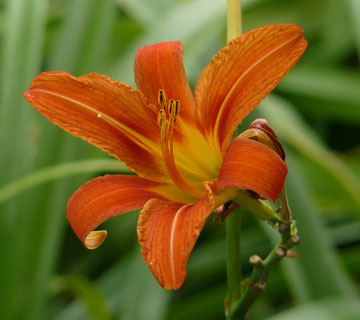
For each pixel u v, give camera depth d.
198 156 0.62
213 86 0.59
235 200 0.58
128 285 0.79
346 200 0.79
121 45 0.88
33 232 0.72
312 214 0.72
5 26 0.77
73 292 0.88
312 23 1.01
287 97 0.88
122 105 0.61
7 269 0.71
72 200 0.60
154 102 0.61
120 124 0.61
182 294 0.86
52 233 0.72
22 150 0.73
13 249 0.71
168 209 0.58
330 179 0.78
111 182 0.60
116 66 0.77
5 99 0.74
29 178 0.71
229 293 0.60
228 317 0.60
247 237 0.85
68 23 0.76
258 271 0.59
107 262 0.92
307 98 0.87
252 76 0.58
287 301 0.87
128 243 0.92
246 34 0.57
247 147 0.57
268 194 0.55
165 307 0.77
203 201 0.57
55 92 0.61
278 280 0.80
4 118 0.73
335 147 0.99
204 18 0.76
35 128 0.79
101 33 0.76
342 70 0.87
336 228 0.85
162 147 0.59
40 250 0.72
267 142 0.58
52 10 0.98
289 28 0.57
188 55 0.75
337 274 0.70
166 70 0.61
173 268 0.54
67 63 0.75
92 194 0.60
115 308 0.80
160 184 0.61
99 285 0.82
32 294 0.71
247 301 0.60
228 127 0.58
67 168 0.72
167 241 0.55
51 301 0.89
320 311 0.66
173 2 0.82
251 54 0.58
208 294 0.79
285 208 0.59
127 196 0.60
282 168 0.56
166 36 0.76
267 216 0.59
